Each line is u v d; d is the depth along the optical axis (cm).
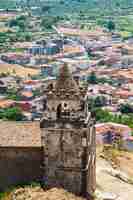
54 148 13312
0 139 13562
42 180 13438
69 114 13188
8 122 14000
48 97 13212
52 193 12900
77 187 13375
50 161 13362
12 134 13688
